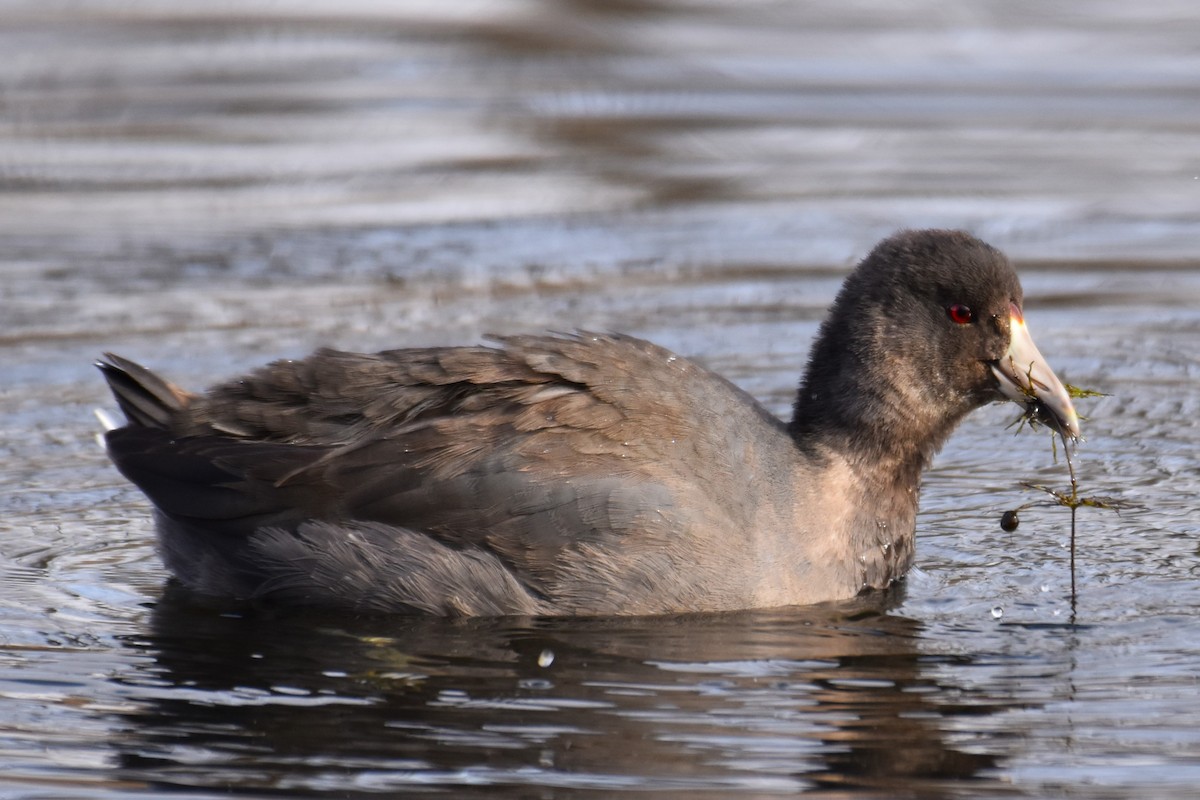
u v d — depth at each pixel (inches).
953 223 880.9
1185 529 522.9
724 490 454.3
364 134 1051.3
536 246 845.2
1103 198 924.6
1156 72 1184.2
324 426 465.1
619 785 355.6
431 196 929.5
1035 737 378.9
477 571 449.1
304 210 901.2
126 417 489.7
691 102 1125.7
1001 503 552.4
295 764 365.7
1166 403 643.5
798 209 906.7
